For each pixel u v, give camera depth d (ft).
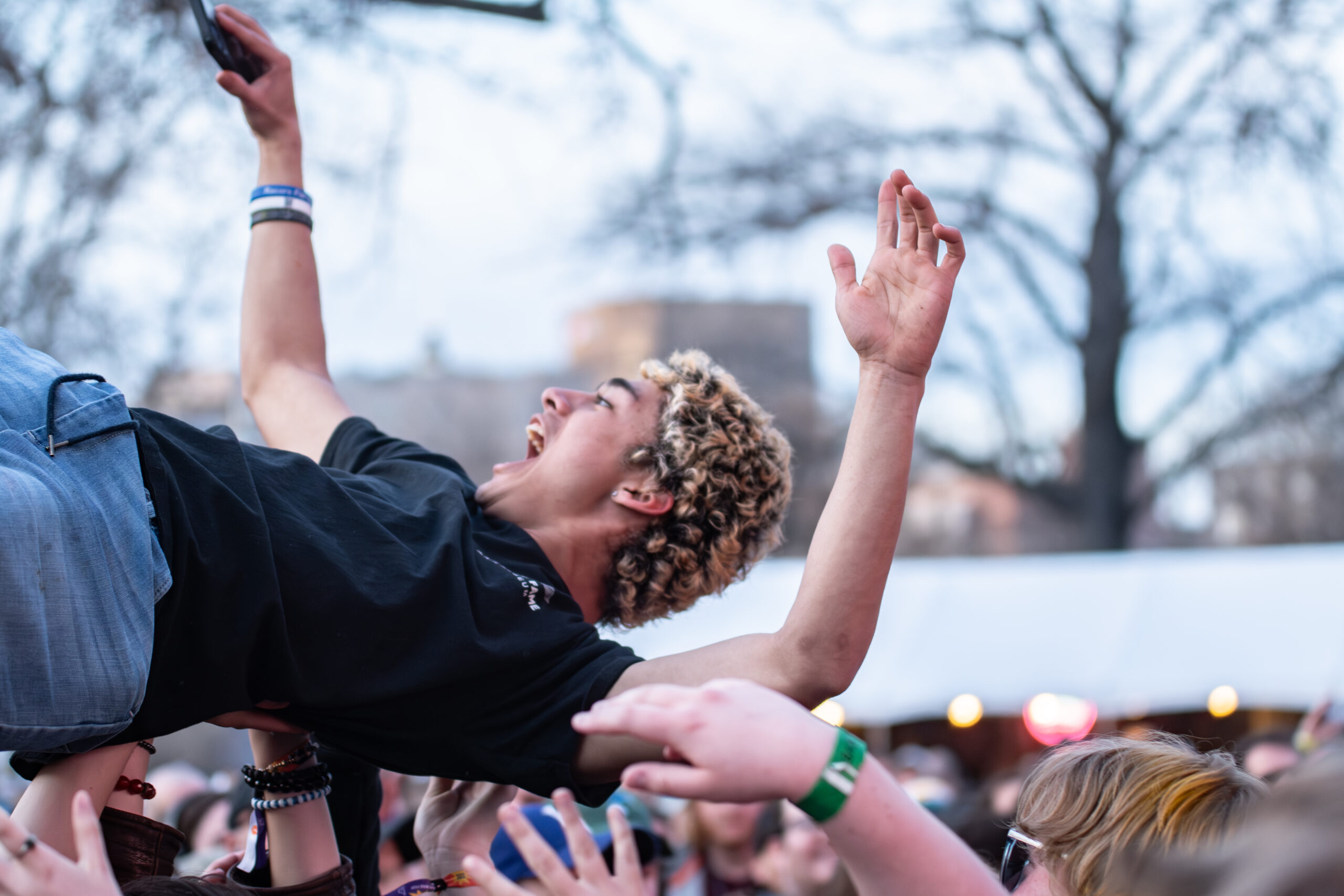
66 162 25.07
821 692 4.97
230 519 4.97
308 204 7.64
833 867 12.15
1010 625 25.76
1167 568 25.46
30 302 26.11
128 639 4.49
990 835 12.92
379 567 5.30
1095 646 25.09
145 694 4.66
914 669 25.89
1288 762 14.01
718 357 59.93
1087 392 45.80
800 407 56.90
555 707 5.25
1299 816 3.09
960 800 17.60
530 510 6.68
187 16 23.61
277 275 7.47
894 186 5.08
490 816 6.66
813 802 3.75
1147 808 4.98
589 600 6.77
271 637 4.93
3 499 4.26
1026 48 44.11
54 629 4.30
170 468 4.95
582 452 6.72
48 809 4.81
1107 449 46.06
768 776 3.70
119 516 4.62
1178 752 5.36
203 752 24.35
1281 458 55.52
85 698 4.37
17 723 4.22
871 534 4.86
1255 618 24.29
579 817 3.91
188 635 4.79
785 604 25.30
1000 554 81.87
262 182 7.62
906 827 3.80
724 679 3.90
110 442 4.80
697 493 6.73
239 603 4.84
